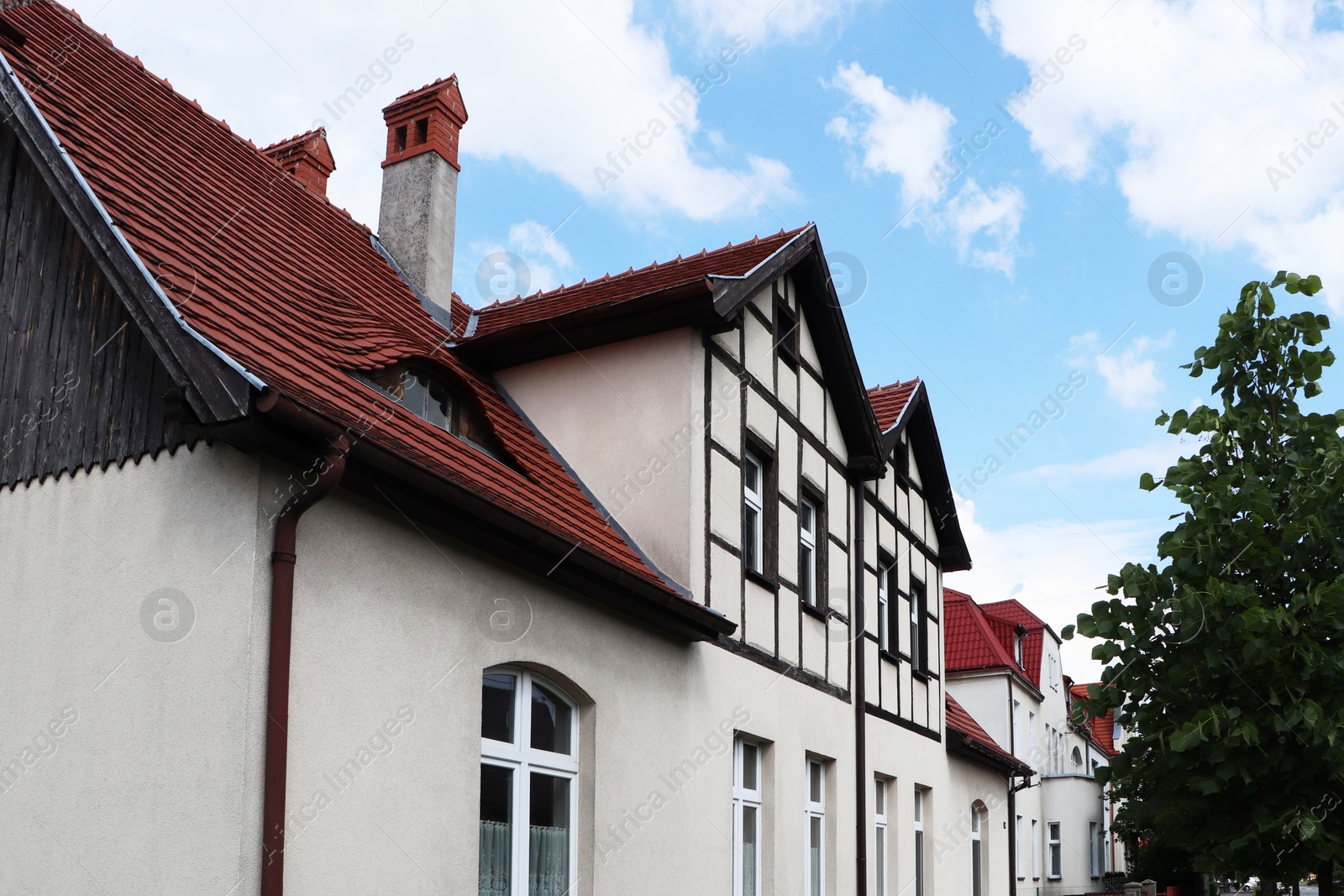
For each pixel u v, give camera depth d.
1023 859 28.56
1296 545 6.61
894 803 13.76
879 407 15.22
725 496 9.84
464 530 6.61
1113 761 7.09
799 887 10.73
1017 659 31.23
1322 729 6.08
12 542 6.31
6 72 6.66
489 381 10.28
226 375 5.39
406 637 6.26
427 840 6.20
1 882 5.81
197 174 8.79
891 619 14.59
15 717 6.01
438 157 11.66
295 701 5.54
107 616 5.86
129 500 5.96
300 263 8.89
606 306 9.50
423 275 11.27
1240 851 6.65
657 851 8.40
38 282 6.70
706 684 9.34
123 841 5.50
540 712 7.61
